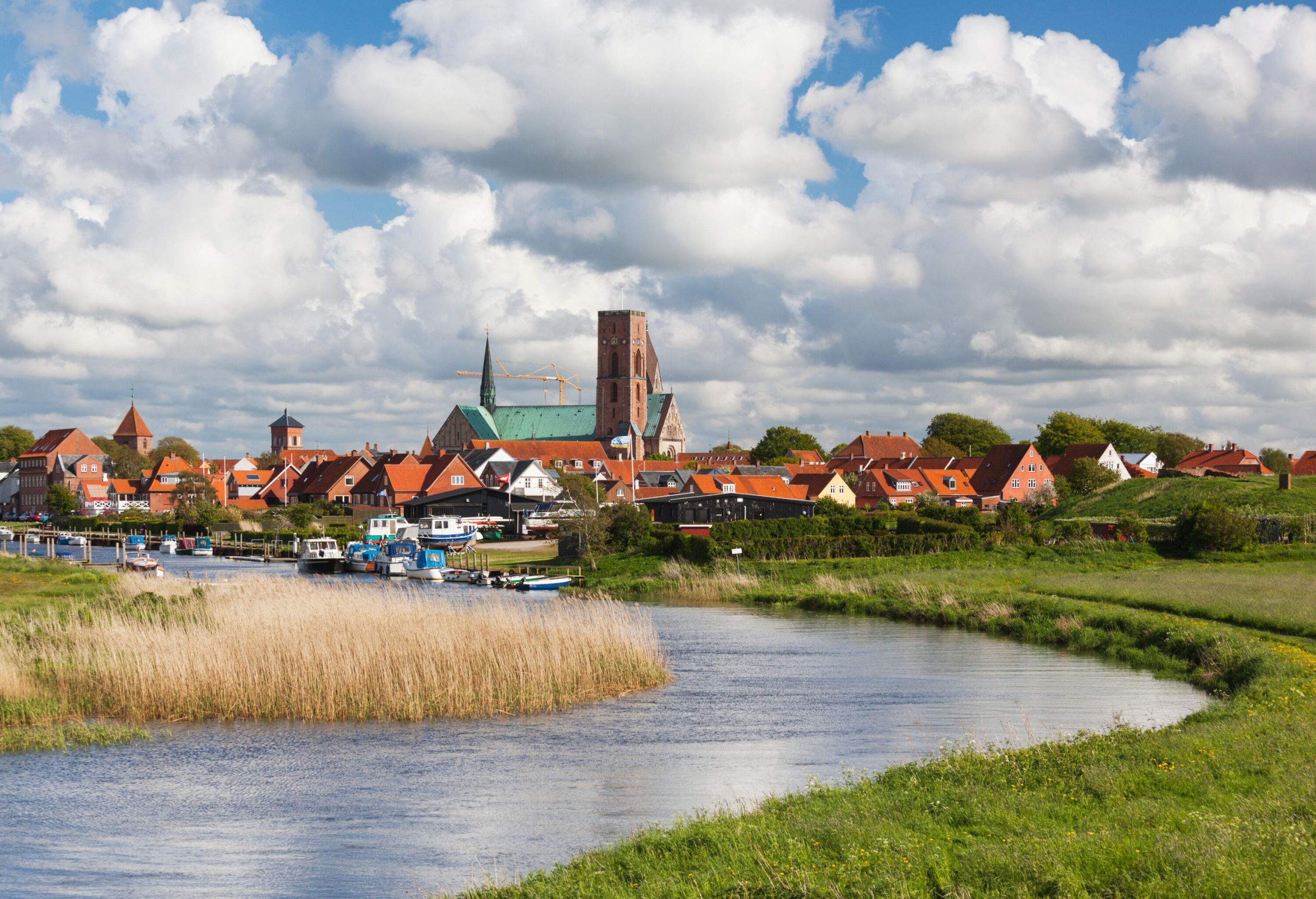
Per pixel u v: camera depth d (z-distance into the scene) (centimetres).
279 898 2198
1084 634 5588
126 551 14188
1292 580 7444
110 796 2928
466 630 4488
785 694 4306
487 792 2938
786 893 1736
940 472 19275
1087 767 2434
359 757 3328
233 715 3853
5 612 5447
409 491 18212
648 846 2102
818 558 9250
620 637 4731
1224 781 2216
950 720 3753
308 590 5956
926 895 1686
